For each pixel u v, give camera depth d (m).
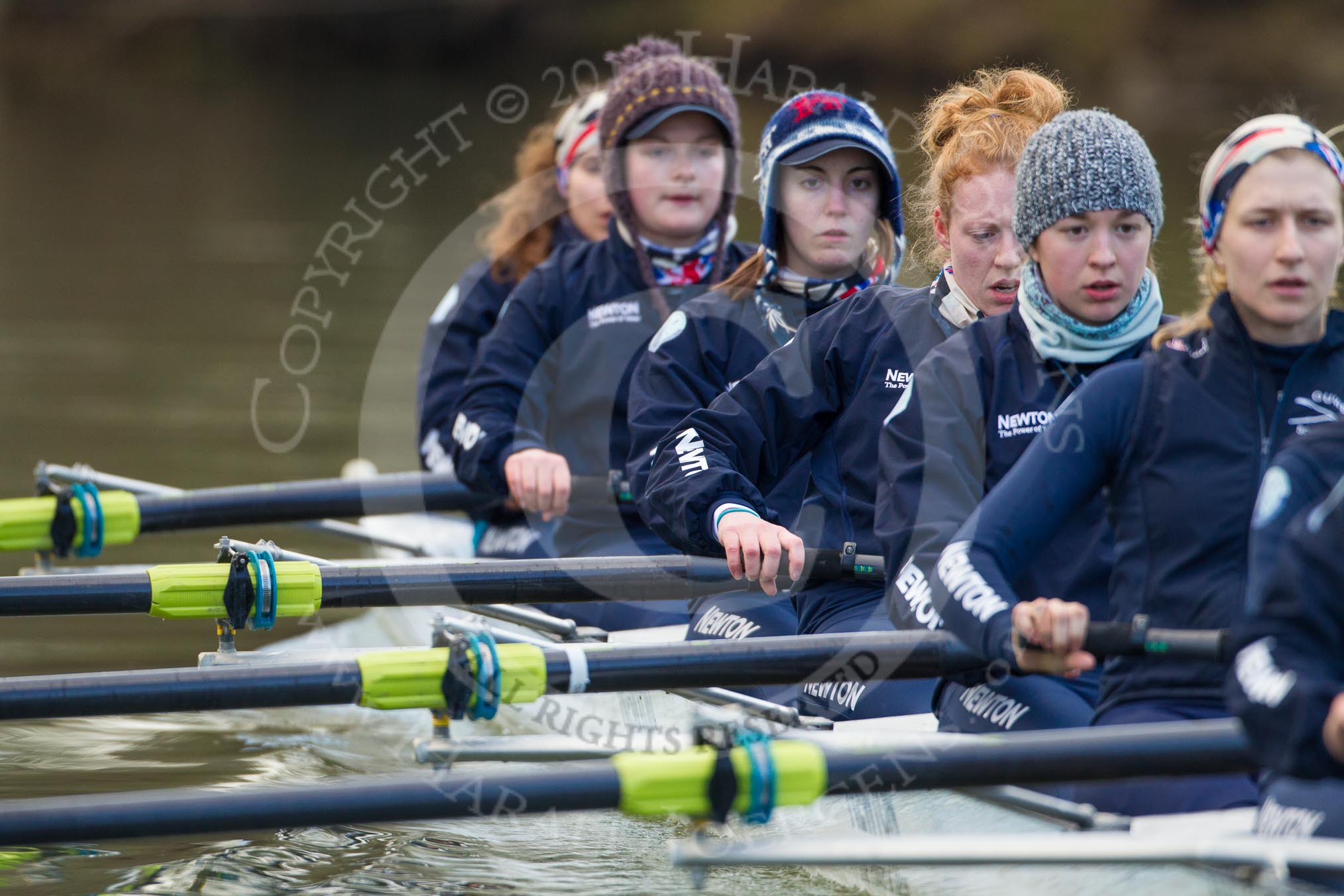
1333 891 10.71
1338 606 10.47
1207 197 12.27
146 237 70.69
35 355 46.59
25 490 30.86
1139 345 14.54
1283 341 12.20
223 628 16.56
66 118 121.38
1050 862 10.92
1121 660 12.93
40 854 15.22
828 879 14.43
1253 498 12.11
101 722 20.72
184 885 14.34
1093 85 120.56
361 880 14.65
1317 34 117.69
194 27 167.62
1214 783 12.70
